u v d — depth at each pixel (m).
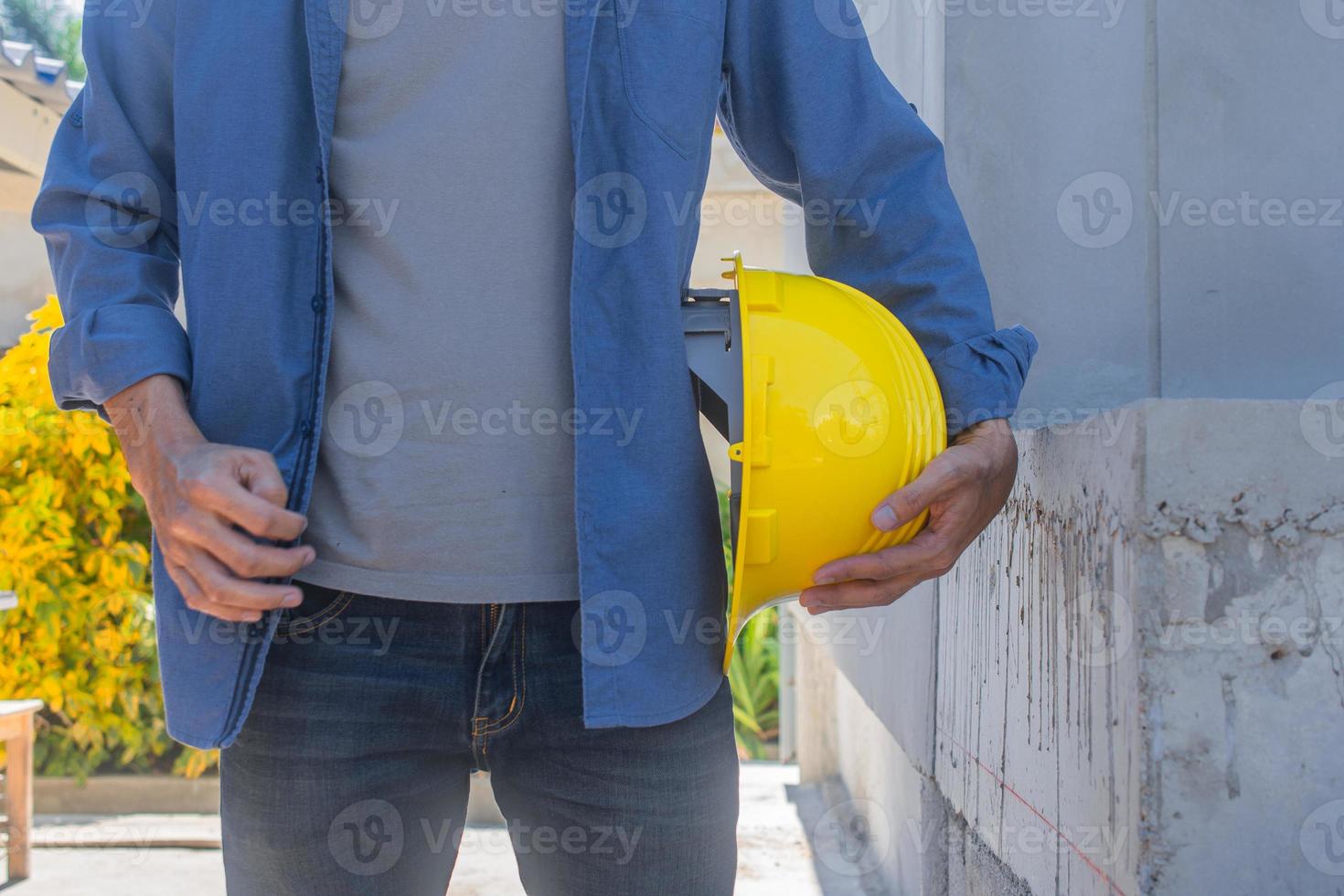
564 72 1.15
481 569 1.11
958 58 2.10
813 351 1.15
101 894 3.24
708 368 1.17
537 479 1.12
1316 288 1.98
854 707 3.60
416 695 1.11
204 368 1.13
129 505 4.48
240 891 1.12
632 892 1.13
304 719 1.09
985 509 1.19
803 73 1.28
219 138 1.15
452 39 1.14
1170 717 1.12
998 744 1.69
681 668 1.12
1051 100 2.08
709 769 1.15
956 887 2.00
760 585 1.19
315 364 1.12
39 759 4.29
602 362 1.12
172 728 1.10
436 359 1.12
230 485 0.98
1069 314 2.06
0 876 3.41
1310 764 1.11
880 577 1.14
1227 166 1.99
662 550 1.12
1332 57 1.97
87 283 1.14
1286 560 1.12
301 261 1.15
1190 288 2.00
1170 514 1.13
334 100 1.13
